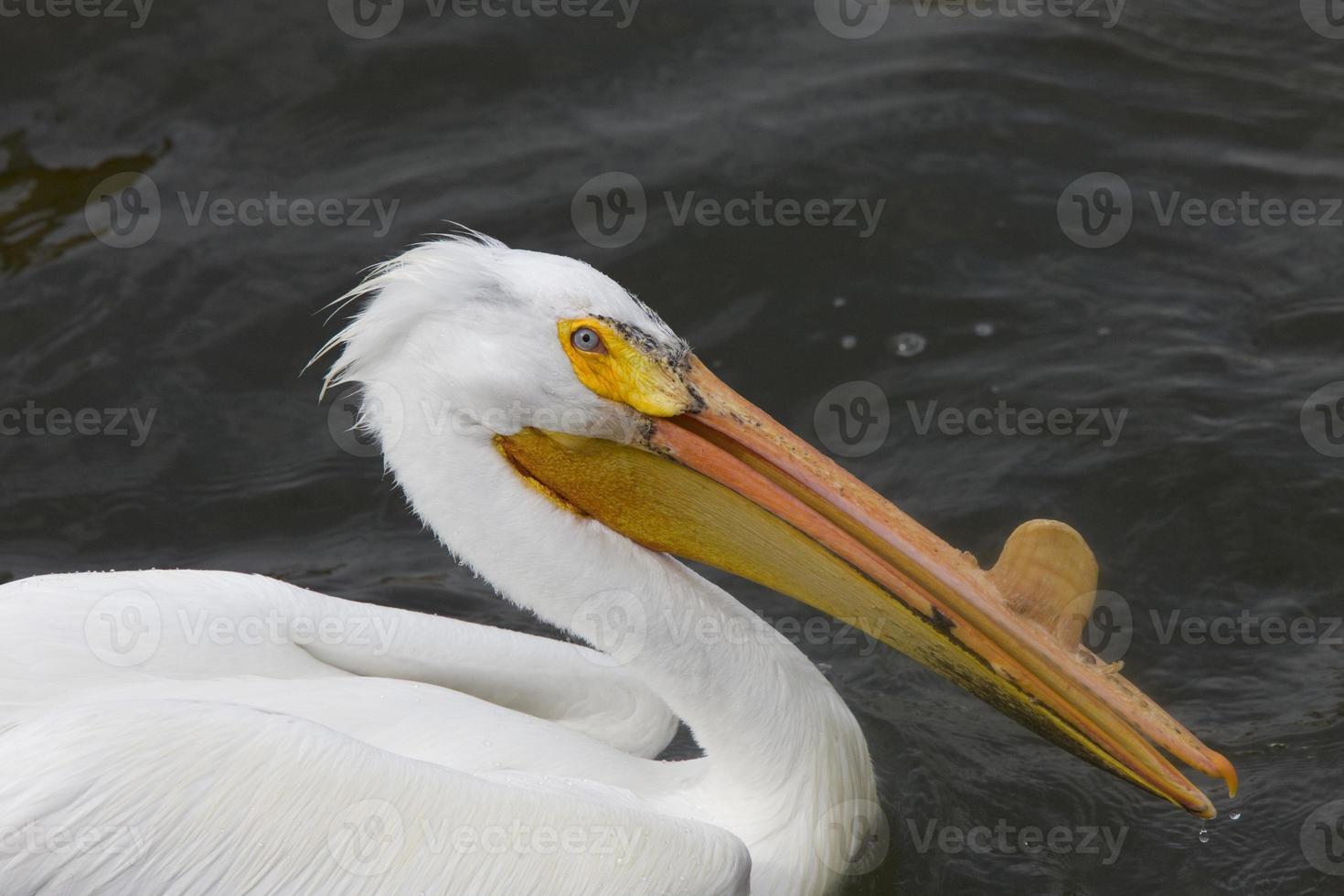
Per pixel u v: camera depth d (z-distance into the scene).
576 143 15.12
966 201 14.70
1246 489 12.43
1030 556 8.64
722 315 13.81
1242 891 9.63
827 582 8.65
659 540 8.79
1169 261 14.27
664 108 15.52
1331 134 15.38
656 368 8.39
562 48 16.06
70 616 8.12
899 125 15.29
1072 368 13.42
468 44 16.02
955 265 14.22
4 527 12.30
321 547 12.48
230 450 12.95
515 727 8.76
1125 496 12.48
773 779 8.87
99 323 13.69
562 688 9.39
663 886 7.99
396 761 7.62
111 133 15.23
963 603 8.55
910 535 8.63
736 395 8.63
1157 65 16.06
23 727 7.20
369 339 8.31
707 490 8.61
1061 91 15.72
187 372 13.41
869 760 9.45
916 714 11.21
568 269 8.34
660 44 16.19
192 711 7.34
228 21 16.11
